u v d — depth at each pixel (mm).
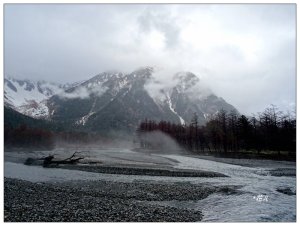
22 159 73562
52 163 62188
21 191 31125
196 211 26500
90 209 25219
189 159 92625
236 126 119312
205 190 35938
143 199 30344
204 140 136500
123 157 93125
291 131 99750
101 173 49688
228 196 33156
